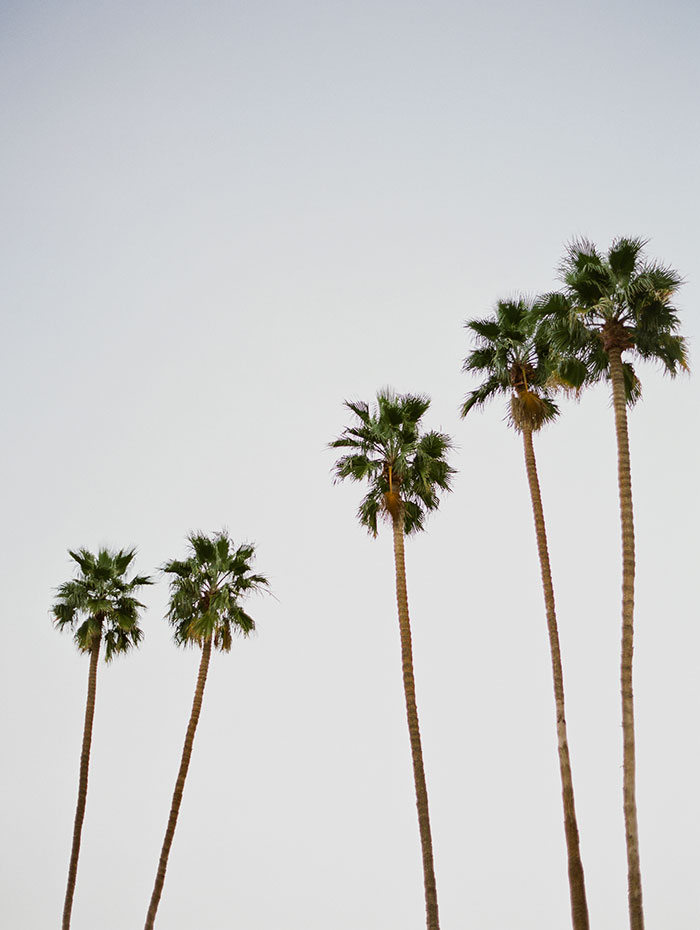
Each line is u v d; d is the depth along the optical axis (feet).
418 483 90.48
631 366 77.25
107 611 116.67
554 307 75.72
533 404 86.48
